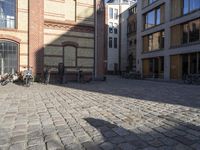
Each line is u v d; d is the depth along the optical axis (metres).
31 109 7.38
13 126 5.44
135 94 11.82
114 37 53.97
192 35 26.14
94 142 4.43
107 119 6.16
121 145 4.29
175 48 28.41
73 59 20.56
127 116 6.52
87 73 21.22
